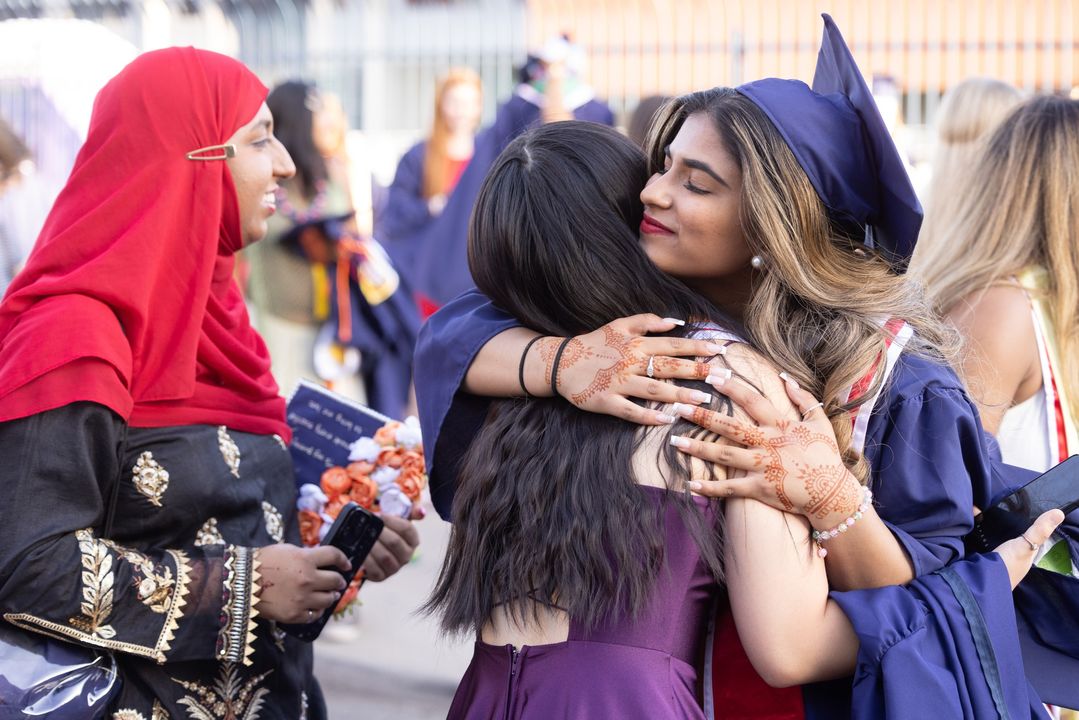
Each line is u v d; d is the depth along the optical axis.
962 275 2.86
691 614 1.93
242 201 2.38
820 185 2.04
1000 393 2.76
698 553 1.92
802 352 2.03
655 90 10.86
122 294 2.15
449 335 2.18
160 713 2.19
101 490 2.14
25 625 2.05
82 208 2.22
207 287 2.29
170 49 2.31
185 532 2.26
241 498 2.31
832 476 1.89
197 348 2.29
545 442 1.99
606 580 1.88
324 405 2.72
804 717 1.99
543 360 2.03
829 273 2.06
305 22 10.57
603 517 1.90
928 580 1.95
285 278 5.61
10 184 6.24
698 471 1.92
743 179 2.01
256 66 10.52
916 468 2.03
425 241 6.53
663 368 1.95
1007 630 1.93
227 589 2.17
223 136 2.31
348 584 2.35
